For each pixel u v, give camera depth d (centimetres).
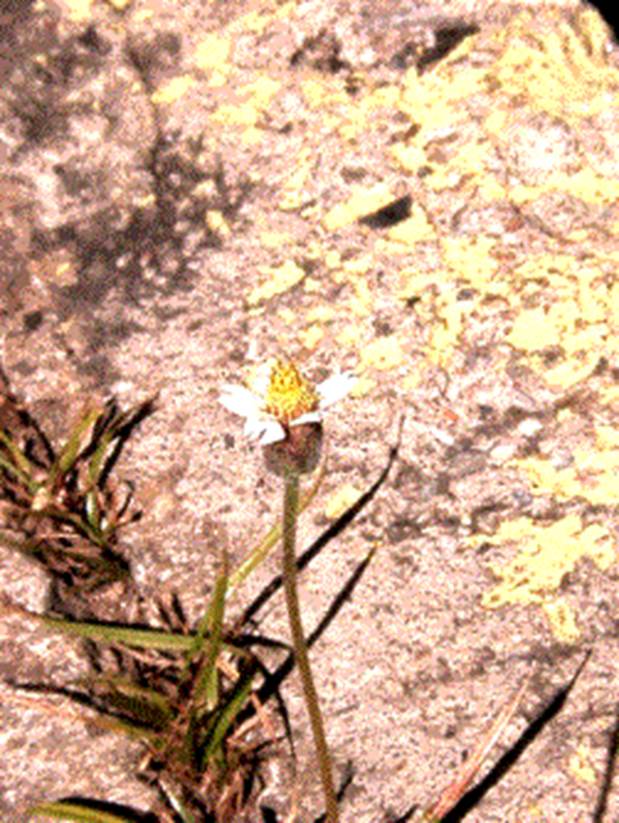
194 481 25
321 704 22
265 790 22
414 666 22
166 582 24
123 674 23
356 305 26
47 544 25
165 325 26
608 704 21
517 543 23
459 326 25
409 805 21
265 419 20
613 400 24
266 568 23
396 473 24
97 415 24
